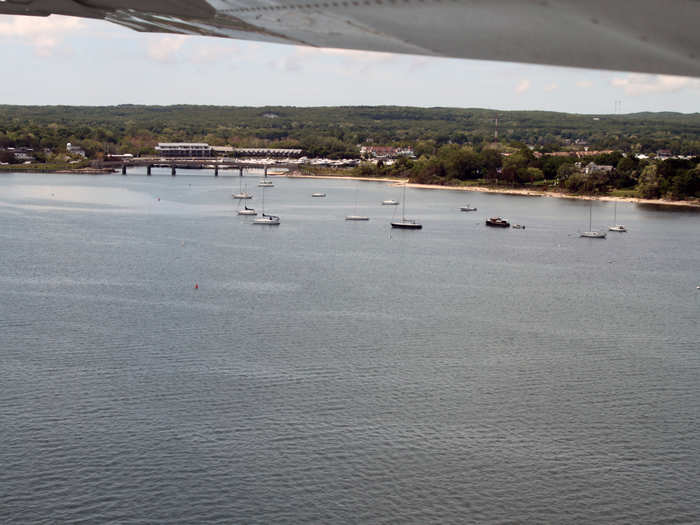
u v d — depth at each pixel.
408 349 75.25
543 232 170.12
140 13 7.33
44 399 58.59
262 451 50.75
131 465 48.56
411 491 46.53
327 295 99.19
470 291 104.75
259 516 43.66
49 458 49.28
